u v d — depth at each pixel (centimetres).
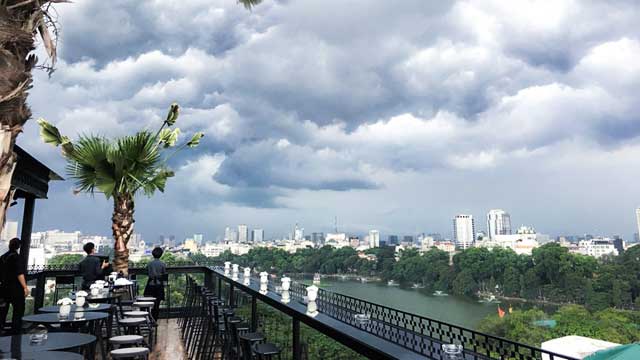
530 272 4850
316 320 267
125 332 474
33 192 624
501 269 5441
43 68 202
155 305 670
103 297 504
